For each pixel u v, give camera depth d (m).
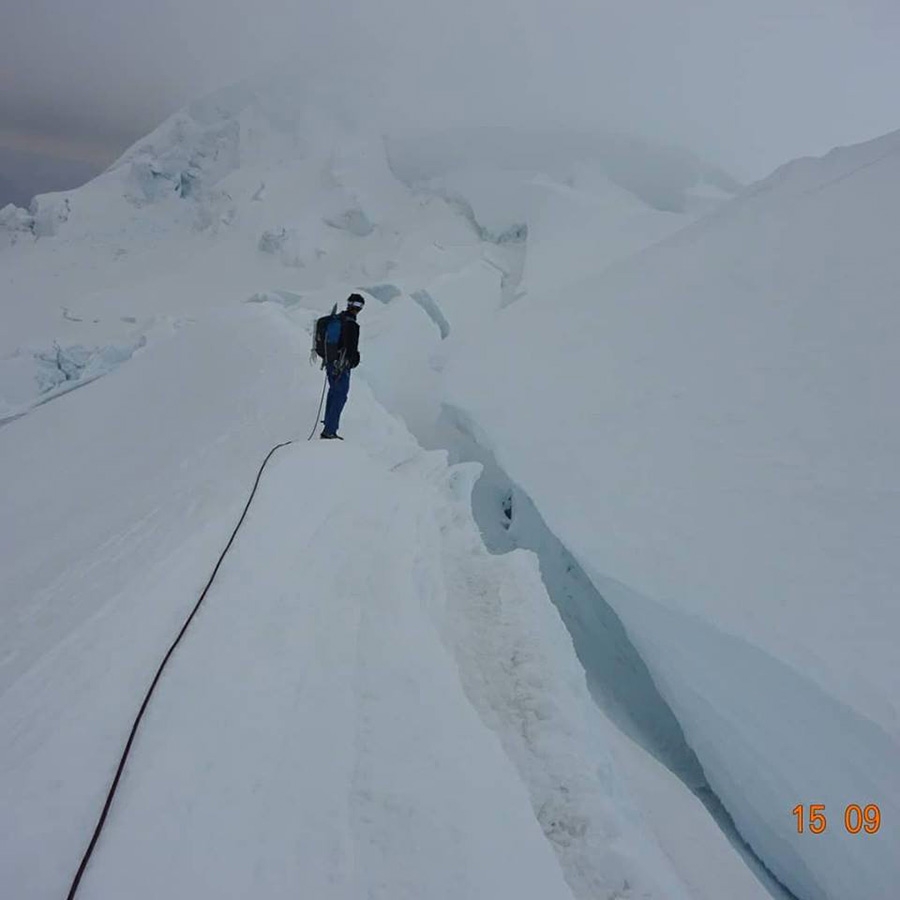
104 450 9.59
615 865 2.50
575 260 32.41
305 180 65.06
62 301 48.69
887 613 4.86
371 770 2.14
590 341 12.11
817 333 8.12
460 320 29.50
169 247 64.69
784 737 5.04
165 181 73.62
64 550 5.03
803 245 9.84
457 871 1.84
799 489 6.36
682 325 10.43
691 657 5.93
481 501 13.69
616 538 7.24
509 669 3.66
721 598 5.77
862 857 4.40
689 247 12.59
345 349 5.93
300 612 2.95
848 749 4.49
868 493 5.85
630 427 9.02
